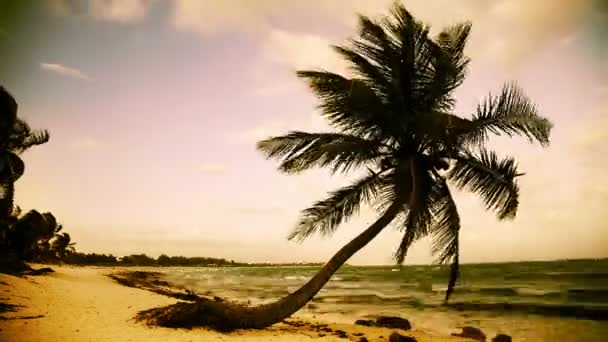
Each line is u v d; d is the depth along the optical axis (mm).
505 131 9586
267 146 10648
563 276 42531
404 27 10688
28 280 14695
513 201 9359
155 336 7520
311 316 17625
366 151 10258
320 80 10039
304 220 10336
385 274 73000
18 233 21125
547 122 8836
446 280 48000
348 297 28547
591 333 13227
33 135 18359
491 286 34594
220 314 8773
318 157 9891
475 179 10367
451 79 10594
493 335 13305
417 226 10609
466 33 10844
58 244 50562
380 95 10836
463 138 9586
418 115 9992
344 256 9773
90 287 18547
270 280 59125
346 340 9180
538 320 16266
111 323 8406
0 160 16109
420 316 18141
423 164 10852
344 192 10703
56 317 8398
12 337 6340
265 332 9141
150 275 64312
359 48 10805
